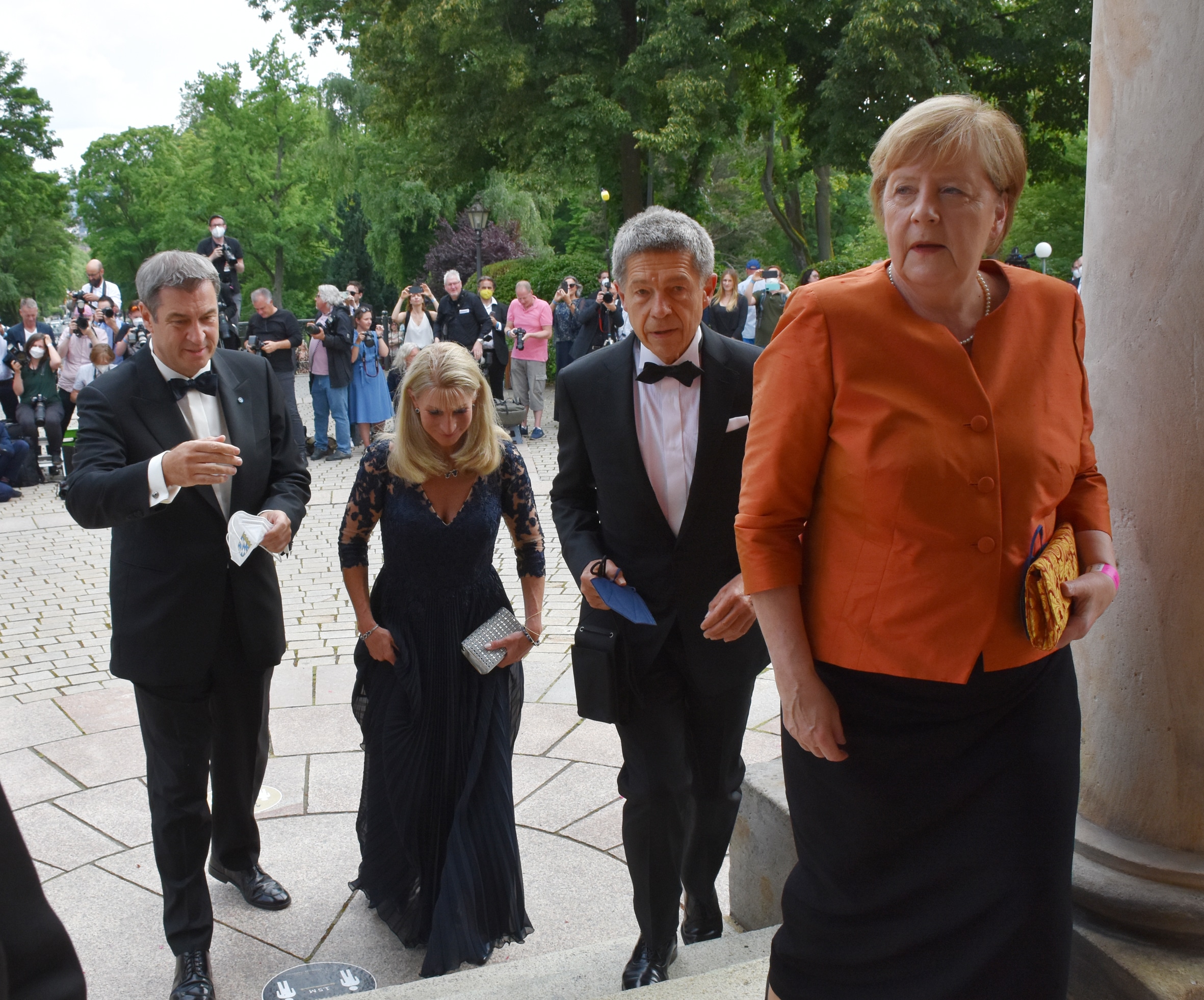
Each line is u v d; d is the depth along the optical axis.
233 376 2.98
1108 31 1.92
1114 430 1.96
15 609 6.89
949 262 1.49
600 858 3.61
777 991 1.86
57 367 11.92
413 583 3.06
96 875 3.52
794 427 1.62
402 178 37.50
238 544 2.69
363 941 3.16
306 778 4.21
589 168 24.77
